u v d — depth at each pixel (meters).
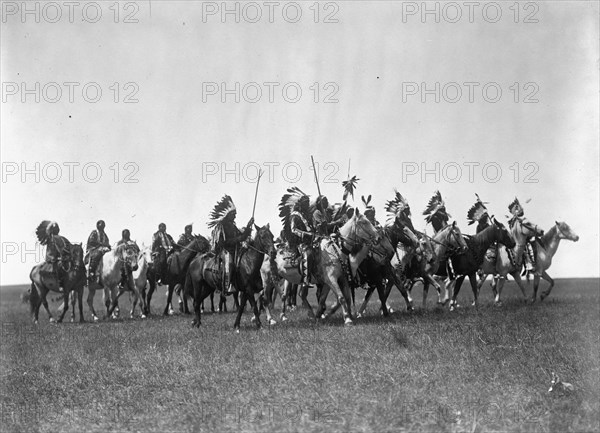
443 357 12.94
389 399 10.34
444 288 25.47
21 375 14.00
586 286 38.16
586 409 10.05
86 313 30.14
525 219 23.61
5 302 46.00
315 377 11.77
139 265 26.05
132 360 14.42
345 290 18.08
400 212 19.58
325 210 18.70
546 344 14.23
